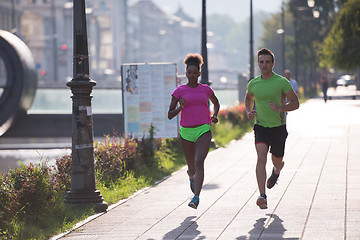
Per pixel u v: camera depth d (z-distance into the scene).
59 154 36.06
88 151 15.33
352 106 62.59
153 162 22.42
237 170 20.97
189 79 14.15
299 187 16.84
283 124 13.92
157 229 12.66
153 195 17.02
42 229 13.26
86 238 12.22
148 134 24.69
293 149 26.41
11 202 13.09
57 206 14.30
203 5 30.66
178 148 27.08
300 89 97.88
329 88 139.25
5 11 182.62
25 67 50.06
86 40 15.40
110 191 17.38
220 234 11.88
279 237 11.41
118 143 21.03
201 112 14.09
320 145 27.72
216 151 27.55
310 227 12.12
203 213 14.02
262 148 13.66
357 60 74.19
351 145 27.39
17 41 50.66
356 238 11.15
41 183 14.11
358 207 13.88
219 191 16.86
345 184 17.08
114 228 13.00
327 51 76.31
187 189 17.78
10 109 49.59
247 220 13.02
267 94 13.67
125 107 24.77
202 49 30.50
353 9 74.44
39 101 93.25
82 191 15.22
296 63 104.38
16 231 12.55
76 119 15.34
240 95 55.84
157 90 24.72
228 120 38.72
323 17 133.62
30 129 50.56
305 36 130.00
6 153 36.97
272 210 13.92
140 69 24.67
